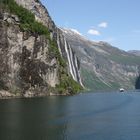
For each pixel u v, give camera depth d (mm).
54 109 121250
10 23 185125
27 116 99062
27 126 82938
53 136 72750
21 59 189125
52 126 84500
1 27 179125
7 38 181625
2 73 176125
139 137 75250
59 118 98625
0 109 114312
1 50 177750
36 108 120562
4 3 194250
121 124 92938
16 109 115125
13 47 184625
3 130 77438
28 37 195000
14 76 182750
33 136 71938
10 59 181875
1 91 172875
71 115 107500
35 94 195750
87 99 195125
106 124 92375
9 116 98125
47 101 155000
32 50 197000
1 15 180750
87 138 72688
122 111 128125
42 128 81000
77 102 163125
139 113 121125
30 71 193875
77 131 79812
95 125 90000
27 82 191125
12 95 177750
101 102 174250
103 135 76562
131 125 91312
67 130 80250
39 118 96250
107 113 119688
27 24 198750
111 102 176500
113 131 81625
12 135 72312
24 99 164875
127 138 74188
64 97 197250
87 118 103188
